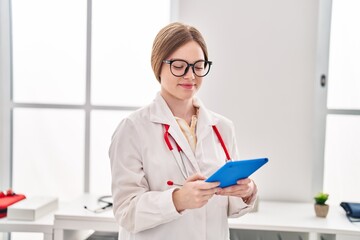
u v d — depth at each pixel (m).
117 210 1.01
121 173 1.03
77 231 1.79
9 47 2.11
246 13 1.91
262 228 1.54
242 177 0.91
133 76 2.08
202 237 1.04
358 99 1.98
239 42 1.92
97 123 2.11
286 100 1.93
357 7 1.94
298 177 1.96
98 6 2.05
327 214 1.71
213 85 1.95
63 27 2.08
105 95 2.10
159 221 0.93
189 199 0.87
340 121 2.00
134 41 2.06
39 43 2.10
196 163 1.05
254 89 1.94
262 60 1.92
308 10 1.90
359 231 1.49
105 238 1.78
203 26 1.92
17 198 1.84
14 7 2.10
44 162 2.15
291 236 2.02
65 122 2.13
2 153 2.13
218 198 1.09
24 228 1.61
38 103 2.12
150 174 1.03
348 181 2.02
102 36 2.07
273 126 1.95
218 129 1.18
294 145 1.95
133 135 1.06
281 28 1.91
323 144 2.00
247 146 1.96
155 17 2.05
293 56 1.92
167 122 1.07
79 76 2.10
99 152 2.13
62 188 2.16
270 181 1.97
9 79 2.12
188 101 1.15
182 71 0.98
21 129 2.15
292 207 1.85
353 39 1.95
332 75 1.98
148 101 2.09
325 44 1.95
